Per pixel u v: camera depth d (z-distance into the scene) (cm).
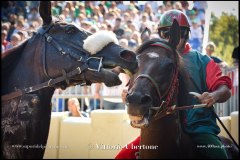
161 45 596
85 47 537
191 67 659
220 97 625
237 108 1112
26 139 550
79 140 833
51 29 564
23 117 552
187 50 679
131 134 818
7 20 1619
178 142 586
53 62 551
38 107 555
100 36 535
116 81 531
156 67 575
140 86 561
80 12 1678
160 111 571
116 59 527
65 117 873
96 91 1171
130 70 527
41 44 562
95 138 826
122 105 1155
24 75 566
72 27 559
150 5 1777
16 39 836
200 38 1644
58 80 548
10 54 571
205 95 609
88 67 534
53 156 837
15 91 564
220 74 661
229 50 1727
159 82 572
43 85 554
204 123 637
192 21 1677
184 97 614
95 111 830
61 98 1178
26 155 550
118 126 822
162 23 662
